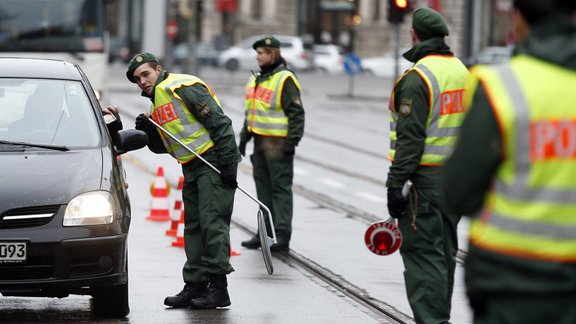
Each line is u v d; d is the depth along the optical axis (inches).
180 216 909.8
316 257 852.0
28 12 1865.2
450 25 4938.5
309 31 5600.4
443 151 560.7
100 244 595.8
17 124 655.8
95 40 1884.8
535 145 313.9
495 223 319.6
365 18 5521.7
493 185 322.3
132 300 685.3
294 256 855.1
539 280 313.6
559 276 313.0
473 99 319.9
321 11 5610.2
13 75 690.8
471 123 317.7
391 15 2696.9
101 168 625.3
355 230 993.5
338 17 5605.3
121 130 687.1
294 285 746.2
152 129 678.5
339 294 721.0
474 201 323.9
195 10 3309.5
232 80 3838.6
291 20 5585.6
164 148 683.4
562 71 315.9
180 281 746.2
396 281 764.6
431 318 560.1
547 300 313.3
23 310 657.6
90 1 1883.6
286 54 4766.2
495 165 317.7
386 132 2154.3
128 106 2508.6
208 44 4977.9
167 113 658.8
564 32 319.0
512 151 315.3
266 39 883.4
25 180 604.4
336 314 658.8
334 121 2385.6
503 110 312.7
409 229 564.7
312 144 1873.8
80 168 620.4
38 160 624.1
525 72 316.8
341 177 1427.2
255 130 890.1
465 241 948.6
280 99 884.0
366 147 1849.2
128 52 4446.4
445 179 325.4
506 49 4520.2
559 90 313.6
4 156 626.5
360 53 5531.5
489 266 320.5
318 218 1064.8
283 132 883.4
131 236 927.0
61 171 615.8
